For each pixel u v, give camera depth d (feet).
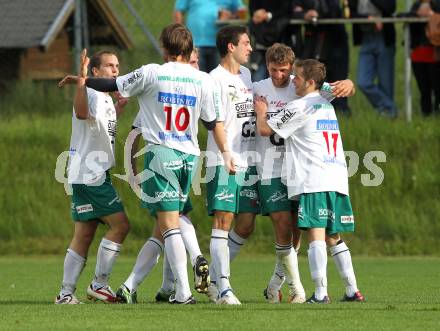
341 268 95.25
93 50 197.16
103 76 96.07
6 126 176.14
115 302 94.99
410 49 169.37
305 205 92.58
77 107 91.09
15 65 192.44
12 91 188.65
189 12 169.78
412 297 99.71
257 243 156.35
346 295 95.45
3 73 192.85
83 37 189.47
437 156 162.20
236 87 95.66
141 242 158.20
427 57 166.61
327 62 165.48
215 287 96.68
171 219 90.48
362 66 169.58
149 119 90.22
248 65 164.76
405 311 81.71
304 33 164.76
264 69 162.40
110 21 199.41
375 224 156.87
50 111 186.29
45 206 164.45
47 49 190.19
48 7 194.70
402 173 160.97
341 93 94.58
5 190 166.30
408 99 169.07
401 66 194.70
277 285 98.48
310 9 162.61
